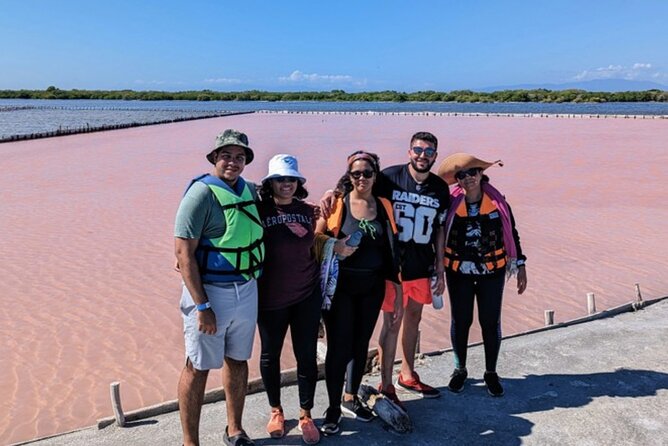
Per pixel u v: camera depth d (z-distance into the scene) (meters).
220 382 5.28
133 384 5.34
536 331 5.55
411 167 4.07
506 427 3.84
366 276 3.75
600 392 4.25
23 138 35.62
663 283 7.91
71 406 4.95
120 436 3.84
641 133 35.53
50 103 161.75
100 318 6.93
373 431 3.83
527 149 26.73
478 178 4.04
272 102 189.25
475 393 4.33
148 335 6.43
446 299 7.66
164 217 12.74
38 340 6.31
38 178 19.03
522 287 4.37
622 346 5.07
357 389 4.02
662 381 4.38
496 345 4.25
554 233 10.80
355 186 3.71
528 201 14.02
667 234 10.50
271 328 3.68
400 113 73.62
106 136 39.06
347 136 36.53
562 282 8.05
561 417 3.93
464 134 36.72
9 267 9.04
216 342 3.40
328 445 3.67
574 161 21.78
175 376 5.49
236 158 3.32
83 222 12.30
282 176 3.46
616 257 9.16
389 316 3.99
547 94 150.38
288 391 4.48
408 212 4.04
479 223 4.13
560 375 4.56
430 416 4.00
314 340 3.73
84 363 5.77
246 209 3.36
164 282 8.26
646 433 3.69
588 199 14.12
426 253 4.14
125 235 11.09
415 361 4.96
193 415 3.48
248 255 3.37
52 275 8.62
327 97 197.25
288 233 3.57
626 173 18.33
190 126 50.78
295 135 37.78
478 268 4.15
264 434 3.82
